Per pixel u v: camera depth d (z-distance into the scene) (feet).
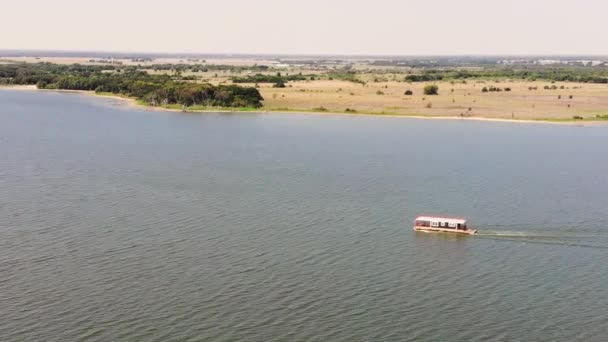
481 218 330.54
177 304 229.86
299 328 215.10
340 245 289.33
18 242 285.02
